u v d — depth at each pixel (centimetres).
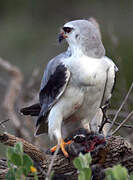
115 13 2111
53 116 1048
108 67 1032
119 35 1955
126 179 761
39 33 2239
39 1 2388
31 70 1917
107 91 1046
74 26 1055
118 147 959
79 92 1033
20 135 1388
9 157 831
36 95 1464
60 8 2352
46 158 990
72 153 970
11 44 2172
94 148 959
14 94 1527
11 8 2411
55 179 984
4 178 960
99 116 1104
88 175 789
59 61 1052
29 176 981
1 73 1808
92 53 1040
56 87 1041
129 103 1397
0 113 1478
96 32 1049
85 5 2286
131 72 1683
